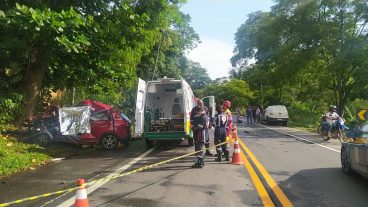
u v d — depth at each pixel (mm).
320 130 22594
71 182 9469
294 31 35531
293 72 36750
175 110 18172
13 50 15469
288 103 54750
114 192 8414
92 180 9695
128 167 11570
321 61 37406
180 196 8078
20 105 16719
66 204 7430
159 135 15828
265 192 8414
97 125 15836
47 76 20078
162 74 50438
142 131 15703
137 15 16516
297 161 12750
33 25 13172
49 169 11219
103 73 20047
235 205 7418
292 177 10070
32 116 17438
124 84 22422
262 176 10141
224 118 12500
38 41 15750
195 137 11508
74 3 16766
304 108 45844
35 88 17562
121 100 30609
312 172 10781
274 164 12086
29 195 8219
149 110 16719
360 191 8609
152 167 11523
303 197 8062
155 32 19297
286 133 25641
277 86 47094
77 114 15430
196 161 12555
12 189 8758
